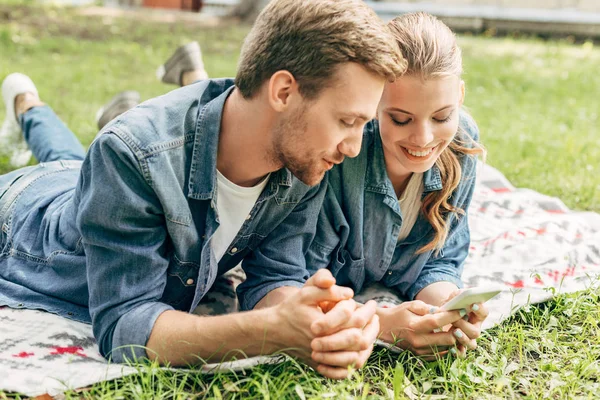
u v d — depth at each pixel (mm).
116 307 2172
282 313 2020
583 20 11969
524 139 5129
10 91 3688
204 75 4043
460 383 2146
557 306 2643
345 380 2098
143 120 2129
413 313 2307
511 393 2121
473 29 12539
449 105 2230
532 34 12250
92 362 2180
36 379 2047
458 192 2611
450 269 2762
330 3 1951
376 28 1950
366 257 2682
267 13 2051
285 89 1982
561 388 2143
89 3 13672
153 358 2123
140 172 2084
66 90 6156
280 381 2047
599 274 2896
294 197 2395
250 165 2188
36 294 2502
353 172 2504
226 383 2025
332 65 1912
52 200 2682
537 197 3766
